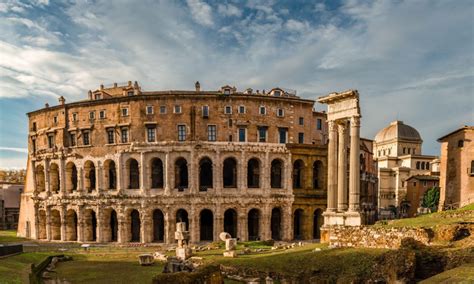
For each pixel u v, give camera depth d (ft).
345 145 180.04
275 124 272.92
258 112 270.87
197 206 257.14
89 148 280.72
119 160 268.62
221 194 258.16
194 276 108.68
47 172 297.53
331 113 186.29
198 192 257.75
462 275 88.07
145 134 266.57
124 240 263.70
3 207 434.30
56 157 291.38
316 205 274.36
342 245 149.89
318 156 277.85
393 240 132.87
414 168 449.89
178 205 257.55
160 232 275.18
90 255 204.33
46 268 159.33
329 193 185.37
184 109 264.93
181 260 164.66
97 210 271.69
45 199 296.92
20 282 115.34
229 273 139.85
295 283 120.37
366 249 132.67
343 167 178.19
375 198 344.28
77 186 284.20
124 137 272.10
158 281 105.91
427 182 375.25
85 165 282.15
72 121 290.56
